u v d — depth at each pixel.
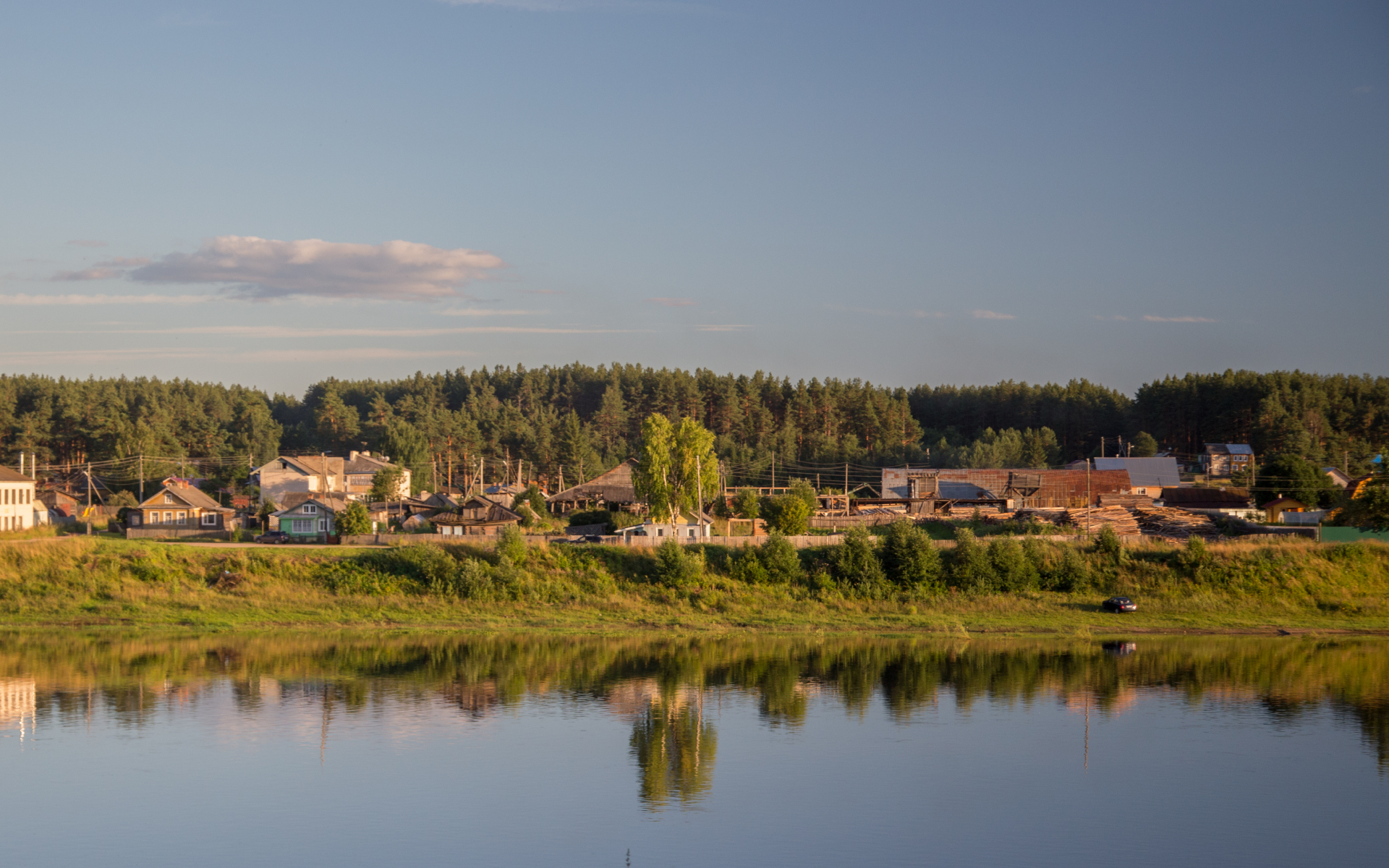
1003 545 81.00
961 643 70.31
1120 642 71.06
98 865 32.16
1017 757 44.56
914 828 35.97
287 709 51.06
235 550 81.88
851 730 48.72
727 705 53.19
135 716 49.34
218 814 36.69
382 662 62.09
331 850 33.50
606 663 63.06
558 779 40.97
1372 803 38.84
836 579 80.06
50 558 77.19
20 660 61.00
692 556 79.75
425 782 40.28
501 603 76.50
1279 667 63.62
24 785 39.56
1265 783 41.41
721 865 32.53
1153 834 35.62
